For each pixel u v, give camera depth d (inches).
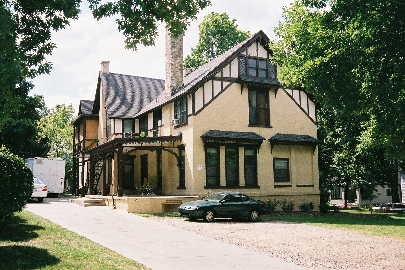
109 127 1355.8
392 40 475.8
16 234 502.3
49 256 382.0
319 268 399.5
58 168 1453.0
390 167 1264.8
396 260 442.3
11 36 283.9
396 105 510.6
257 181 1064.8
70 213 820.6
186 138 1027.3
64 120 2655.0
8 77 277.3
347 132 1233.4
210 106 1024.2
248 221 816.9
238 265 401.4
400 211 1219.9
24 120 1460.4
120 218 760.3
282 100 1128.2
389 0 459.5
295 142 1109.7
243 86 1070.4
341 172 1294.3
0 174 429.1
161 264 394.6
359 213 1092.5
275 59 936.3
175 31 445.7
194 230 639.8
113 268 350.6
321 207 1141.1
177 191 1062.4
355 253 477.7
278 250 486.3
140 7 410.6
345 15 498.6
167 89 1157.7
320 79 546.6
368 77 518.3
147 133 1275.8
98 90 1515.7
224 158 1028.5
